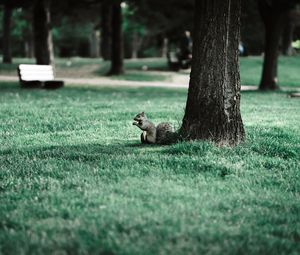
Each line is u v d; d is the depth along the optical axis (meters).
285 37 58.34
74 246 5.19
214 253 5.07
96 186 7.46
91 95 24.64
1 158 9.63
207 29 10.20
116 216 6.03
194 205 6.56
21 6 32.66
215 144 10.16
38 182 7.73
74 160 9.36
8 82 32.38
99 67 44.81
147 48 83.31
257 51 58.25
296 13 47.72
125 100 22.02
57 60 57.78
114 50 40.81
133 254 4.96
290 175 8.39
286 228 5.91
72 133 12.58
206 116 10.30
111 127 13.42
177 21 46.62
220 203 6.71
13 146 10.96
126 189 7.24
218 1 10.10
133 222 5.83
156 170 8.45
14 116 15.54
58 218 6.14
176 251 5.07
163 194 7.01
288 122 14.33
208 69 10.25
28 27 71.00
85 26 76.00
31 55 74.50
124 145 10.80
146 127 10.74
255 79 40.25
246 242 5.38
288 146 10.30
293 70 45.38
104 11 53.44
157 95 25.95
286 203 6.90
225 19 10.14
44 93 24.73
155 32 55.06
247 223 6.05
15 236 5.50
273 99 23.17
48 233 5.60
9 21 51.41
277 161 9.23
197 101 10.36
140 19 51.62
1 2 32.25
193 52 10.45
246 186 7.71
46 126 13.63
